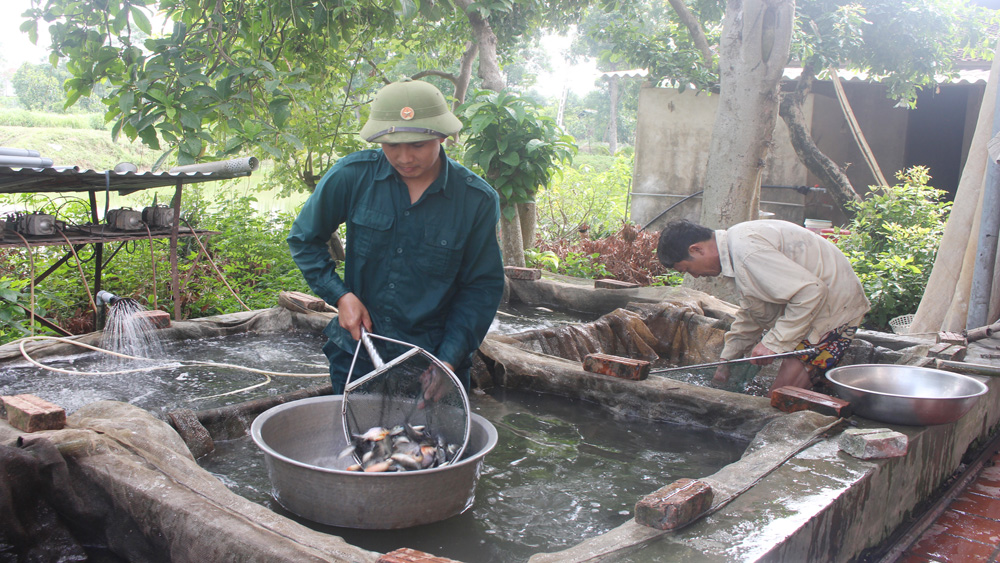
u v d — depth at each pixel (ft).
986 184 13.69
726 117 19.16
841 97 31.53
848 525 6.89
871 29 27.14
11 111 46.44
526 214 23.35
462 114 20.39
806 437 8.25
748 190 19.24
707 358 15.16
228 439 8.97
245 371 11.69
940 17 26.66
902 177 24.79
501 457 8.83
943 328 14.87
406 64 47.26
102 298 12.94
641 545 5.52
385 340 8.02
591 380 11.15
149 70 14.60
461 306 8.55
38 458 6.17
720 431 9.84
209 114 15.87
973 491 9.64
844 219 36.35
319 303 15.14
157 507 5.81
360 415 7.85
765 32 18.45
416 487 6.39
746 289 10.63
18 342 11.66
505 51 27.02
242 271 21.77
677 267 11.09
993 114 14.26
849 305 10.62
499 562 6.15
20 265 17.94
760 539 5.65
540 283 19.33
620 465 8.70
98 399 9.85
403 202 8.06
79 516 6.34
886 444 7.63
